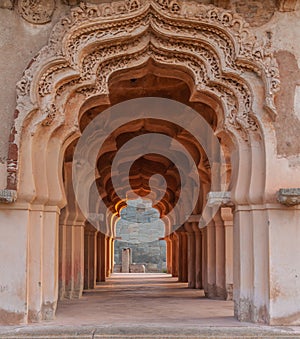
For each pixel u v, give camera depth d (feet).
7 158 19.33
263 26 20.57
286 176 19.43
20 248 19.04
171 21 20.03
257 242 19.76
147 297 31.71
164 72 21.85
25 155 19.30
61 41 19.45
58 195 20.39
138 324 18.89
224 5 20.61
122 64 21.06
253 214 19.89
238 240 20.43
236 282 20.68
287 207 19.25
